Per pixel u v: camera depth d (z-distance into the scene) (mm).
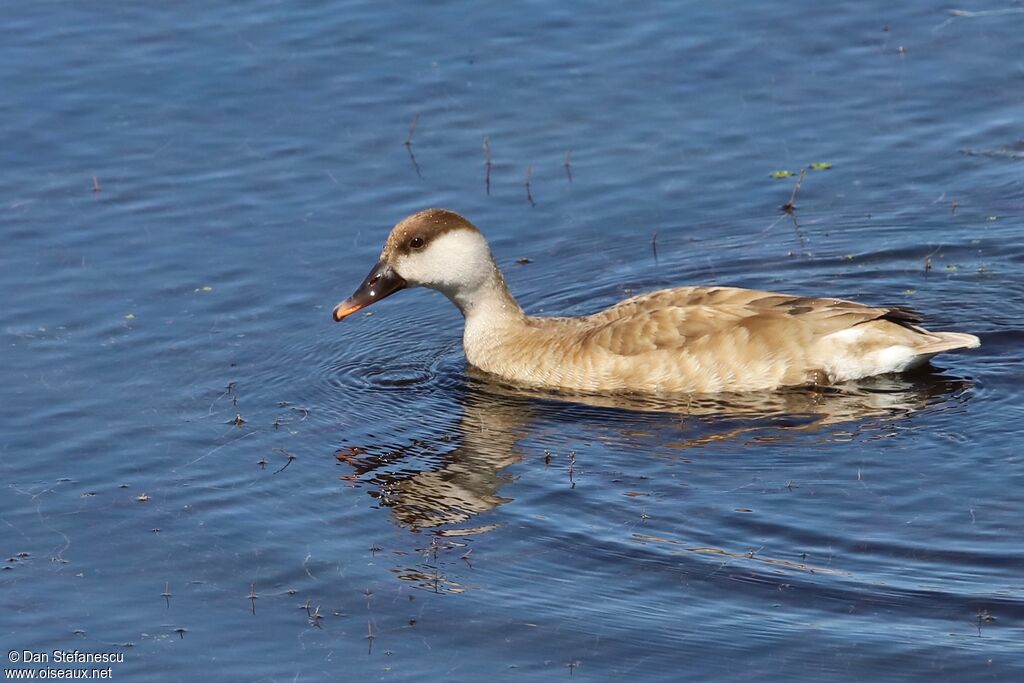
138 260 17906
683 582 12055
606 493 13328
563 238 18531
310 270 17750
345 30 22547
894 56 21422
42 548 13008
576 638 11570
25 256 17953
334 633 11805
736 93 20891
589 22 22531
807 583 11906
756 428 14328
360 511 13406
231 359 16188
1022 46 21391
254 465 14250
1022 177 18953
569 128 20391
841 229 18297
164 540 13086
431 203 19062
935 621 11406
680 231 18531
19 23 22844
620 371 15211
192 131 20406
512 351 15922
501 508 13250
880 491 13047
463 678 11195
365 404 15445
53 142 20188
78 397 15422
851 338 14805
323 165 19750
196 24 22797
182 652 11664
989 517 12562
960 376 15023
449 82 21312
